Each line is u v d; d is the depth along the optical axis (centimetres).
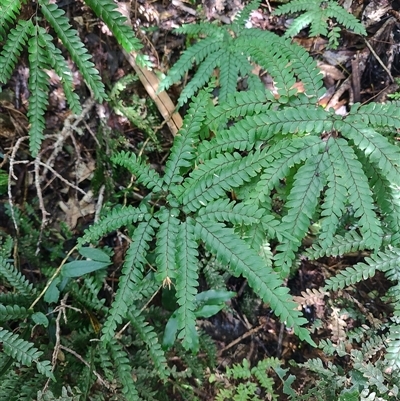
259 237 51
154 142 73
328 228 48
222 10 73
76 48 53
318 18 64
